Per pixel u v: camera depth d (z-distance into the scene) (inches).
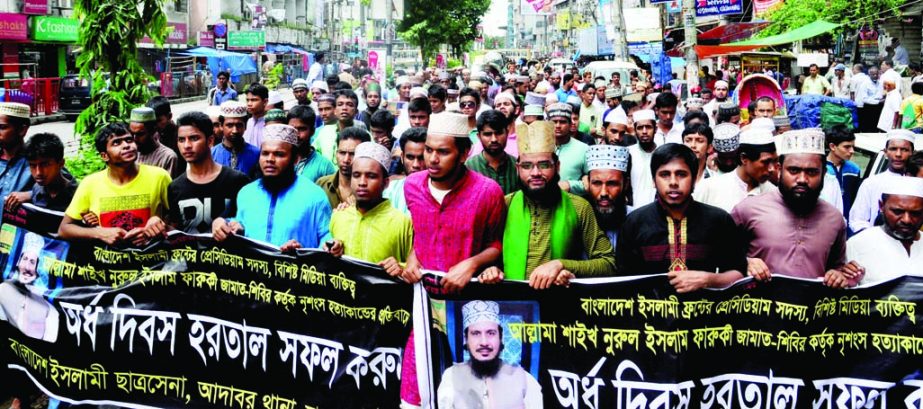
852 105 599.2
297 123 294.0
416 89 434.0
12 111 246.4
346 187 264.7
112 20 382.6
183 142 231.5
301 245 213.3
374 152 205.2
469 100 354.6
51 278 211.0
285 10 2866.6
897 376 185.6
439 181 194.4
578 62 1850.4
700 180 269.4
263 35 2064.5
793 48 1167.6
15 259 215.2
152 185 231.9
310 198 217.8
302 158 301.3
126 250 205.5
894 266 200.5
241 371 199.9
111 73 390.6
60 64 1246.9
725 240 188.2
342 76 747.4
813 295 185.0
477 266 188.7
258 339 198.5
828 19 983.6
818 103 583.2
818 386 186.4
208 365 201.9
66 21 1206.3
